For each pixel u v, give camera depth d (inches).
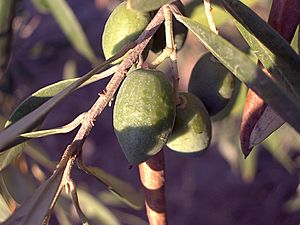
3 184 7.6
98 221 11.4
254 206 23.7
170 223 24.4
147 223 18.1
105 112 26.9
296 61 5.2
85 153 26.7
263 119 5.5
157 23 5.0
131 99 4.8
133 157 4.8
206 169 24.5
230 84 6.0
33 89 16.8
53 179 4.5
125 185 7.5
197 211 24.3
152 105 4.8
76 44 10.0
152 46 5.7
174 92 5.2
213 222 24.2
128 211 21.3
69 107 27.0
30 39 14.2
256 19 5.2
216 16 7.0
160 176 5.7
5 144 4.1
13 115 5.3
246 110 5.6
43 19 14.9
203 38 4.6
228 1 5.1
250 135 5.6
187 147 5.6
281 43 5.2
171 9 5.0
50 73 21.4
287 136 13.2
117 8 5.6
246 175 13.2
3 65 9.3
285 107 4.0
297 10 5.6
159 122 4.8
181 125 5.5
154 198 5.8
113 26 5.5
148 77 4.8
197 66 6.1
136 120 4.8
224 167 24.3
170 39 5.1
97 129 27.0
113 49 5.5
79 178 22.7
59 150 25.7
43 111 4.2
